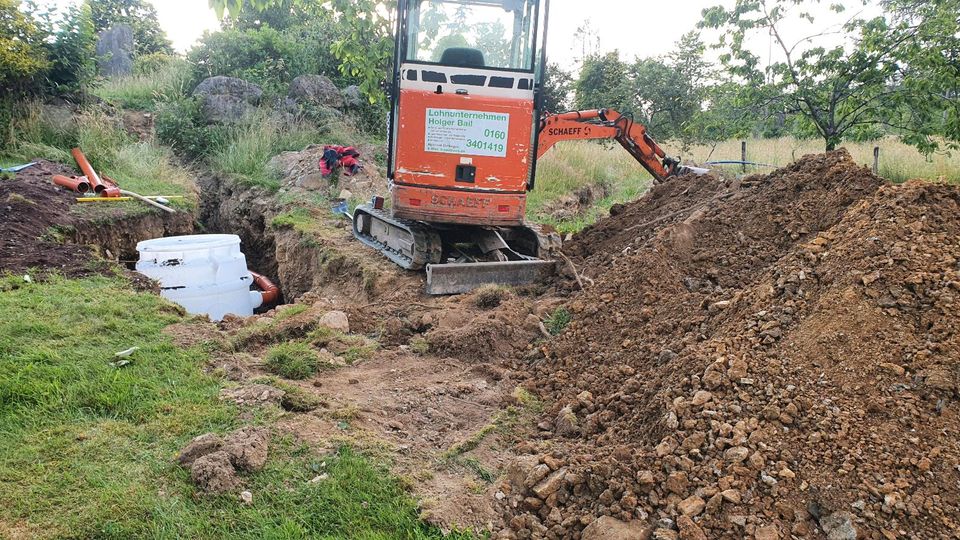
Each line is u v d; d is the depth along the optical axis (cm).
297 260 1042
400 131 707
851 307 411
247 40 1873
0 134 1236
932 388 352
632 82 1908
